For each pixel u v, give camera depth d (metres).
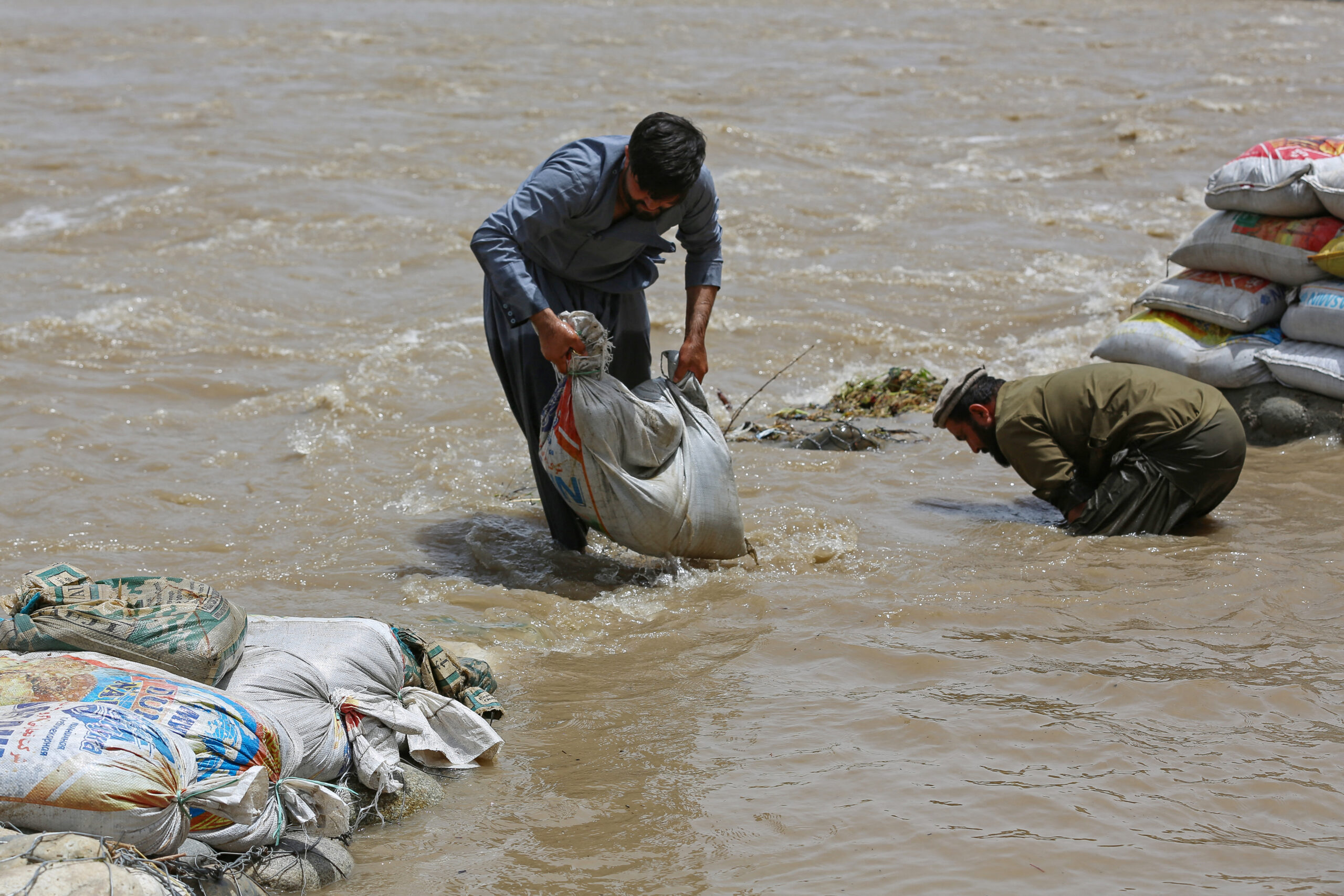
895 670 4.57
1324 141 7.46
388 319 10.77
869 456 7.64
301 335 10.30
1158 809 3.51
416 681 4.24
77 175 15.69
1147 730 4.02
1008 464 6.56
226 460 7.55
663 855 3.36
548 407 5.62
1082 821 3.45
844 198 15.13
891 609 5.17
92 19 34.00
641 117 20.00
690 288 6.00
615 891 3.19
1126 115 19.75
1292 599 5.20
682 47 28.66
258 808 3.21
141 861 2.93
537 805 3.68
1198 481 6.08
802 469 7.41
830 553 5.96
